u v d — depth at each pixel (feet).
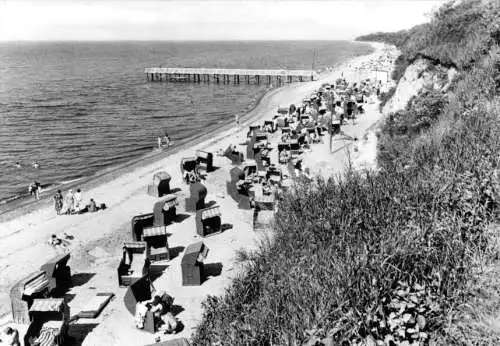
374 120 152.56
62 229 85.30
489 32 71.15
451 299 26.99
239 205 91.71
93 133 181.47
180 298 58.85
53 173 130.41
